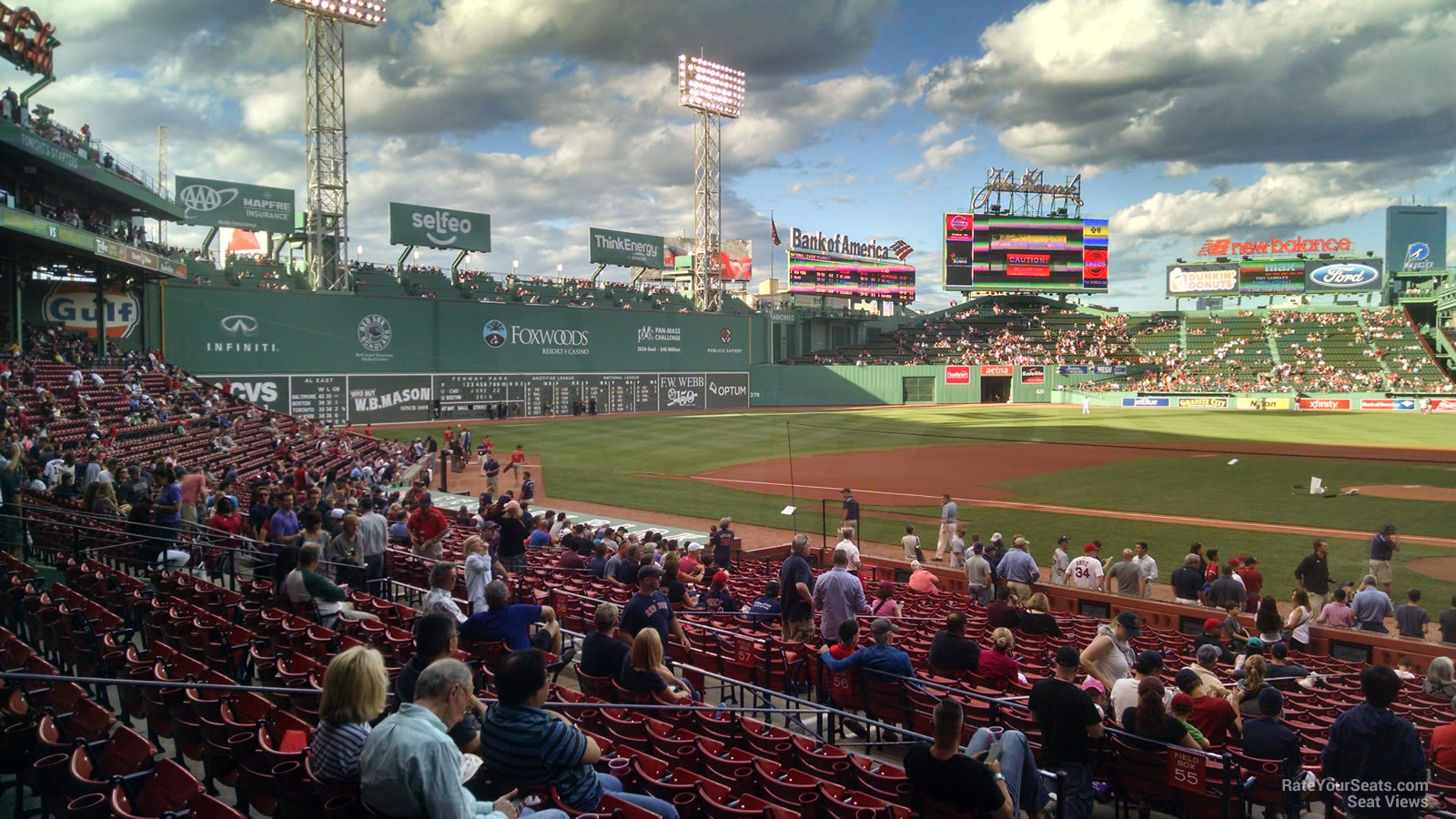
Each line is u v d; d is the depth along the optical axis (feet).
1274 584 67.00
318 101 189.98
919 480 122.62
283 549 32.76
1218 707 25.72
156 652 24.91
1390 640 46.47
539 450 157.28
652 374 256.93
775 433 187.62
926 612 51.31
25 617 31.71
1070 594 57.11
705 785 18.99
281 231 191.83
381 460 120.16
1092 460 141.69
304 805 16.90
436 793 13.76
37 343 122.52
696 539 82.33
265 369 186.19
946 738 17.69
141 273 145.69
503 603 27.48
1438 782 25.18
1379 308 315.78
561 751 16.43
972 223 324.60
